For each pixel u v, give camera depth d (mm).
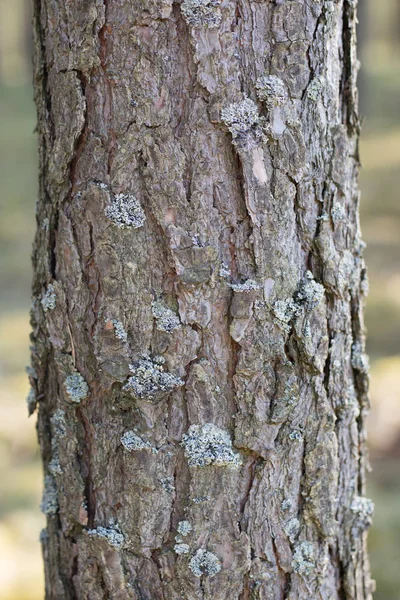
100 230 1470
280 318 1477
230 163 1458
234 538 1495
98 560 1515
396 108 9250
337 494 1535
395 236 5395
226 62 1445
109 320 1476
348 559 1556
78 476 1519
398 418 3037
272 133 1459
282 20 1452
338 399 1525
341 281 1504
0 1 14891
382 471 2805
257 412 1482
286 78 1459
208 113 1449
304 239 1486
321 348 1495
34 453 3168
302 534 1518
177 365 1474
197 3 1436
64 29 1467
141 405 1479
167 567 1500
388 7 14195
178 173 1454
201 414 1479
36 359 1542
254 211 1462
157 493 1490
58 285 1494
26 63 13398
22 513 2777
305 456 1508
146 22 1440
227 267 1469
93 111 1465
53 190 1493
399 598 2205
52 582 1562
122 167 1459
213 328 1473
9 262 5344
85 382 1499
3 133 9273
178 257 1460
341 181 1496
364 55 10500
